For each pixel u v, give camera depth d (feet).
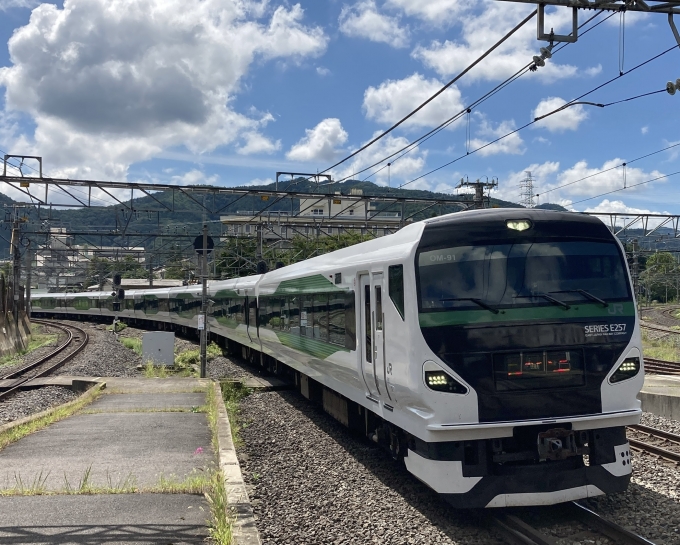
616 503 23.07
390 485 26.05
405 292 23.11
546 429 21.77
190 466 26.43
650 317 184.14
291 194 63.77
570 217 23.81
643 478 25.85
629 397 22.66
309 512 22.76
